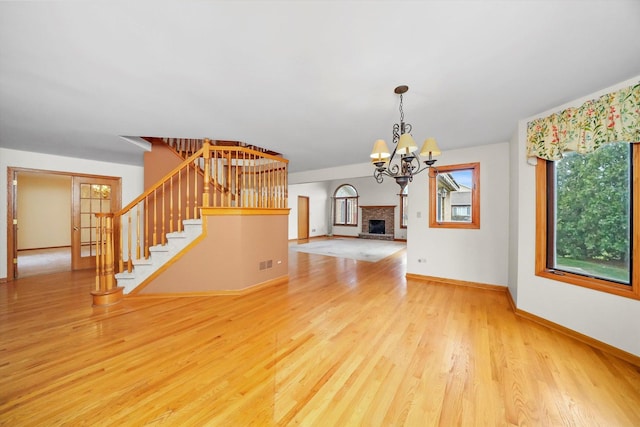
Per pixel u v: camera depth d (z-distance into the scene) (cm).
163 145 454
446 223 438
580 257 247
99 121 301
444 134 344
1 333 245
